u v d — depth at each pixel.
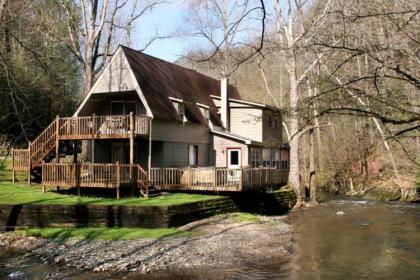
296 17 29.52
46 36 30.08
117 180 21.30
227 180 23.72
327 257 15.36
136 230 17.66
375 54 7.48
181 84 32.09
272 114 12.05
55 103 34.47
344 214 26.70
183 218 19.17
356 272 13.54
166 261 14.13
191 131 29.70
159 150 26.94
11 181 27.75
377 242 18.00
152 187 23.62
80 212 18.44
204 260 14.38
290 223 22.92
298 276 13.03
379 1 8.34
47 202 19.27
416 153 29.56
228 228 19.22
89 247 15.58
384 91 7.20
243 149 30.92
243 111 34.03
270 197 27.22
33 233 17.41
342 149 42.38
